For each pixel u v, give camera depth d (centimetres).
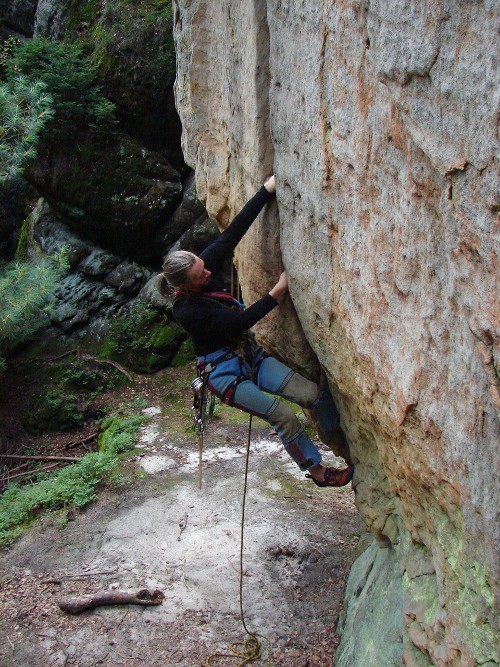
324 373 368
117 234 1052
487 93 164
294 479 663
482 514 201
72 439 930
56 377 1002
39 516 647
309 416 417
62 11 1064
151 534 588
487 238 173
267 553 544
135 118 1012
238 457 716
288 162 304
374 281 247
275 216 337
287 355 376
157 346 1015
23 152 863
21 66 992
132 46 977
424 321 218
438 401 218
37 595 520
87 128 1019
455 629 230
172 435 796
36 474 838
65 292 1075
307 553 541
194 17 402
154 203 1018
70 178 1031
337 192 263
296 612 477
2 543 609
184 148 477
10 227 1220
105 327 1052
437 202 197
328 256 285
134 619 482
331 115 254
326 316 301
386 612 341
